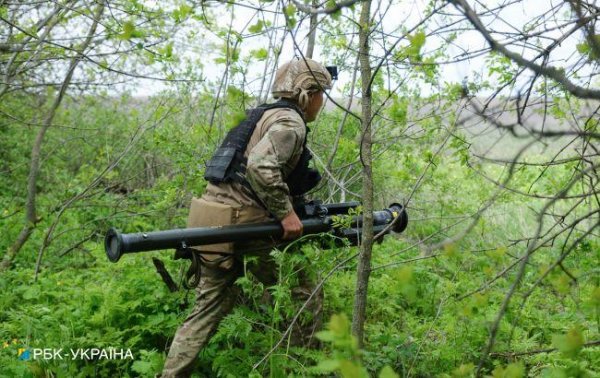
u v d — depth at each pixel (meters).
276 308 3.29
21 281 5.35
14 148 9.09
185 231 3.25
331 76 3.80
